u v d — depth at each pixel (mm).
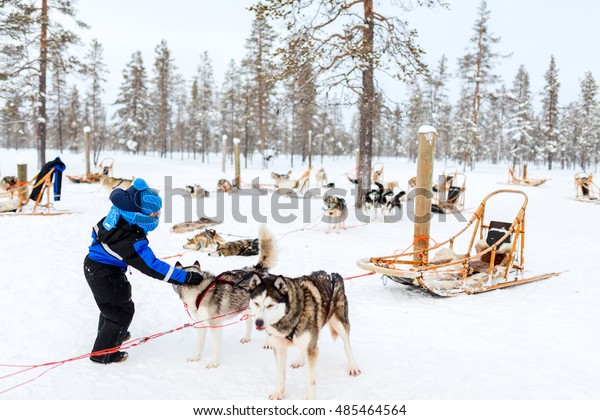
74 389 3391
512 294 5742
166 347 4234
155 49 48000
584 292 5805
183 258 7602
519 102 40375
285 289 3100
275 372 3727
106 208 12156
